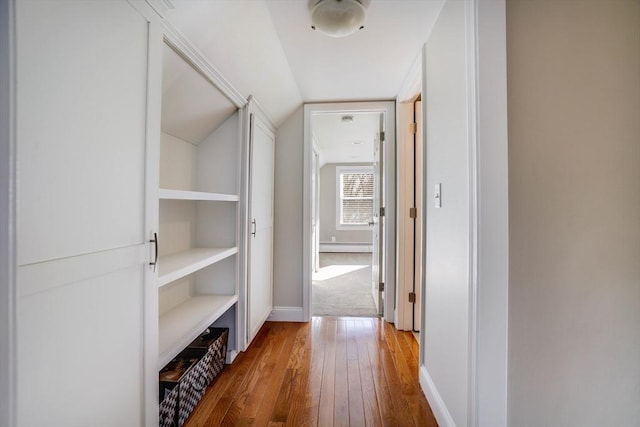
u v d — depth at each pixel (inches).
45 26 27.5
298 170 110.5
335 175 292.2
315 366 77.6
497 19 42.8
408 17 61.5
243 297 81.2
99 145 33.8
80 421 31.8
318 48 73.6
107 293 35.4
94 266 33.0
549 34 44.8
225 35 57.5
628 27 45.0
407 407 62.2
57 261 28.7
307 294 109.5
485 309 43.3
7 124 24.6
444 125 57.6
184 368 60.4
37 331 27.1
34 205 26.6
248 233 82.0
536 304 45.2
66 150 29.7
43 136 27.4
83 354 32.1
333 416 59.0
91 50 32.6
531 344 45.3
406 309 101.9
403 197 103.3
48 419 28.3
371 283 166.1
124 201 37.7
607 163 44.9
